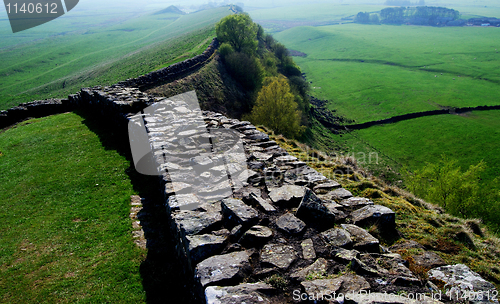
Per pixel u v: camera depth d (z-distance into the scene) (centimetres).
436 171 3359
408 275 542
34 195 1239
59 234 993
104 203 1158
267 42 12900
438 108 11944
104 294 747
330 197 850
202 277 532
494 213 2892
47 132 1903
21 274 827
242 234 659
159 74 4922
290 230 663
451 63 19488
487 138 9150
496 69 17325
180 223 702
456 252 759
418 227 859
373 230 723
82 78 9156
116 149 1617
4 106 7494
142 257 866
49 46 18488
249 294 488
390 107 12556
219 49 7694
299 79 10031
